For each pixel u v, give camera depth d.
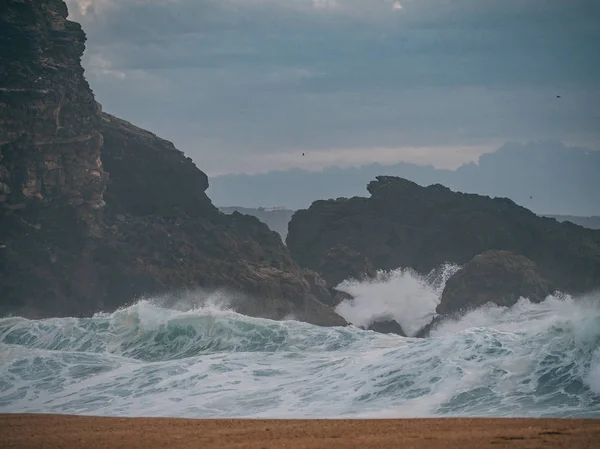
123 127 109.88
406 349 41.38
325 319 100.38
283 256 107.94
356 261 113.31
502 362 37.41
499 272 106.06
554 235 118.94
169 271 95.44
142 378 41.81
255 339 54.50
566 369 36.25
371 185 125.50
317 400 36.19
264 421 25.83
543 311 101.50
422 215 120.19
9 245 89.62
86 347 55.31
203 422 25.48
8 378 43.66
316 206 123.38
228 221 109.25
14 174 89.44
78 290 91.25
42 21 93.56
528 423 23.42
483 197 122.69
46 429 23.91
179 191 108.00
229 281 96.31
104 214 100.56
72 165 93.12
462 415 32.62
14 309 87.94
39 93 89.31
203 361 44.47
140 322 56.41
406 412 33.53
